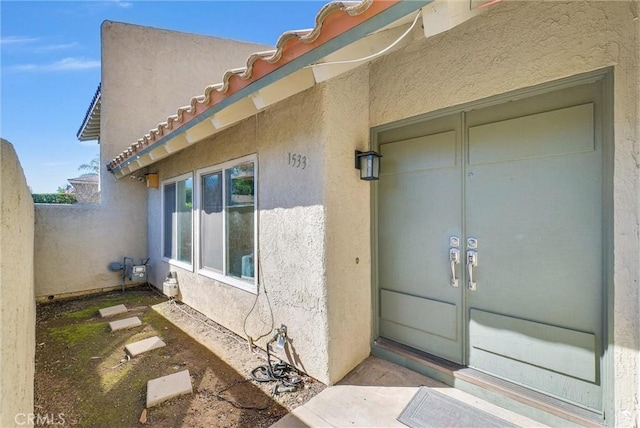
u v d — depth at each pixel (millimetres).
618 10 1976
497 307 2607
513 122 2508
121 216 7445
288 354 3344
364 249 3381
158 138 4500
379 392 2758
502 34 2467
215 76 8922
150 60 7969
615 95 1991
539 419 2295
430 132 3020
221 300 4590
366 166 3201
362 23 1798
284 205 3359
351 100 3188
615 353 2008
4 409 1352
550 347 2330
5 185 1432
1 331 1312
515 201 2504
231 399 2812
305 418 2469
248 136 3930
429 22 1704
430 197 3025
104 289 7141
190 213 5598
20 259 1788
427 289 3057
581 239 2205
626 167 1953
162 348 3936
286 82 2596
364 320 3361
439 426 2309
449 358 2912
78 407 2750
